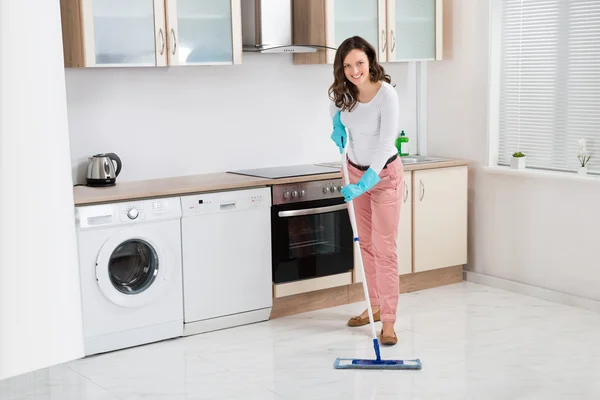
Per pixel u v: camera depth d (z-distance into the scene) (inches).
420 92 199.5
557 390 117.2
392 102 133.5
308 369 129.6
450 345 141.1
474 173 189.0
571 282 168.6
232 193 150.9
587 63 160.9
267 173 165.8
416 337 146.6
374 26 175.8
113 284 139.0
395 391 118.0
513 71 178.7
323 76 186.2
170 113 163.5
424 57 186.2
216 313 152.3
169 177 164.2
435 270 187.0
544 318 158.6
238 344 144.6
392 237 142.8
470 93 187.2
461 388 118.6
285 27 166.1
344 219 166.7
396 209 142.2
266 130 178.1
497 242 185.6
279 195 156.5
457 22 188.2
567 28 164.2
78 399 116.8
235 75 171.6
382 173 139.8
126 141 158.2
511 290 182.2
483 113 184.1
